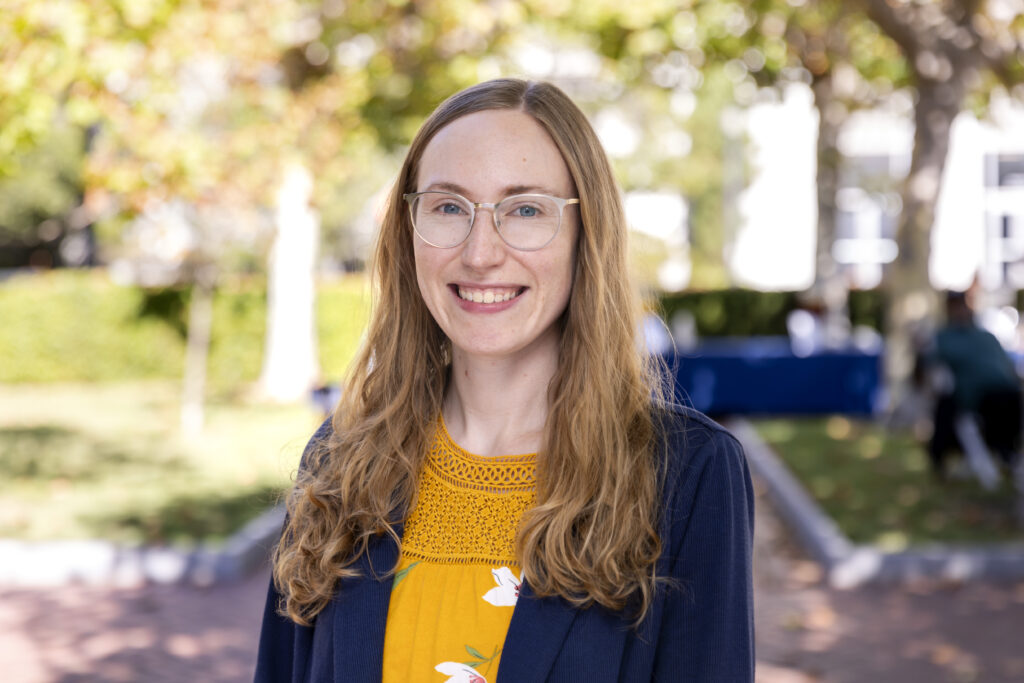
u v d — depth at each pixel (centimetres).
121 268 2288
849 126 2030
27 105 839
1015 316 2183
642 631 152
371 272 188
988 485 884
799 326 1727
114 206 1257
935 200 1199
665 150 3016
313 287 1488
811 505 846
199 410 1293
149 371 1797
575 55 1498
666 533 154
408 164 174
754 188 2708
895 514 819
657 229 3234
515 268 159
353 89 1219
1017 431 833
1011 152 2348
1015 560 686
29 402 1545
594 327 161
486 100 164
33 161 3030
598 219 163
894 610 621
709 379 1368
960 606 627
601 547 152
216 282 1784
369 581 163
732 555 154
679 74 1223
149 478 962
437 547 164
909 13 1151
